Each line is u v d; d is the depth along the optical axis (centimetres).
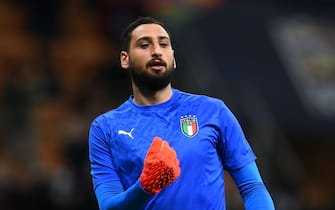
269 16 5341
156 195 1639
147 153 1555
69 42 5900
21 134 4975
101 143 1719
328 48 5147
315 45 5166
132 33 1720
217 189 1670
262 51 5156
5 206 4225
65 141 4678
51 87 5356
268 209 1650
